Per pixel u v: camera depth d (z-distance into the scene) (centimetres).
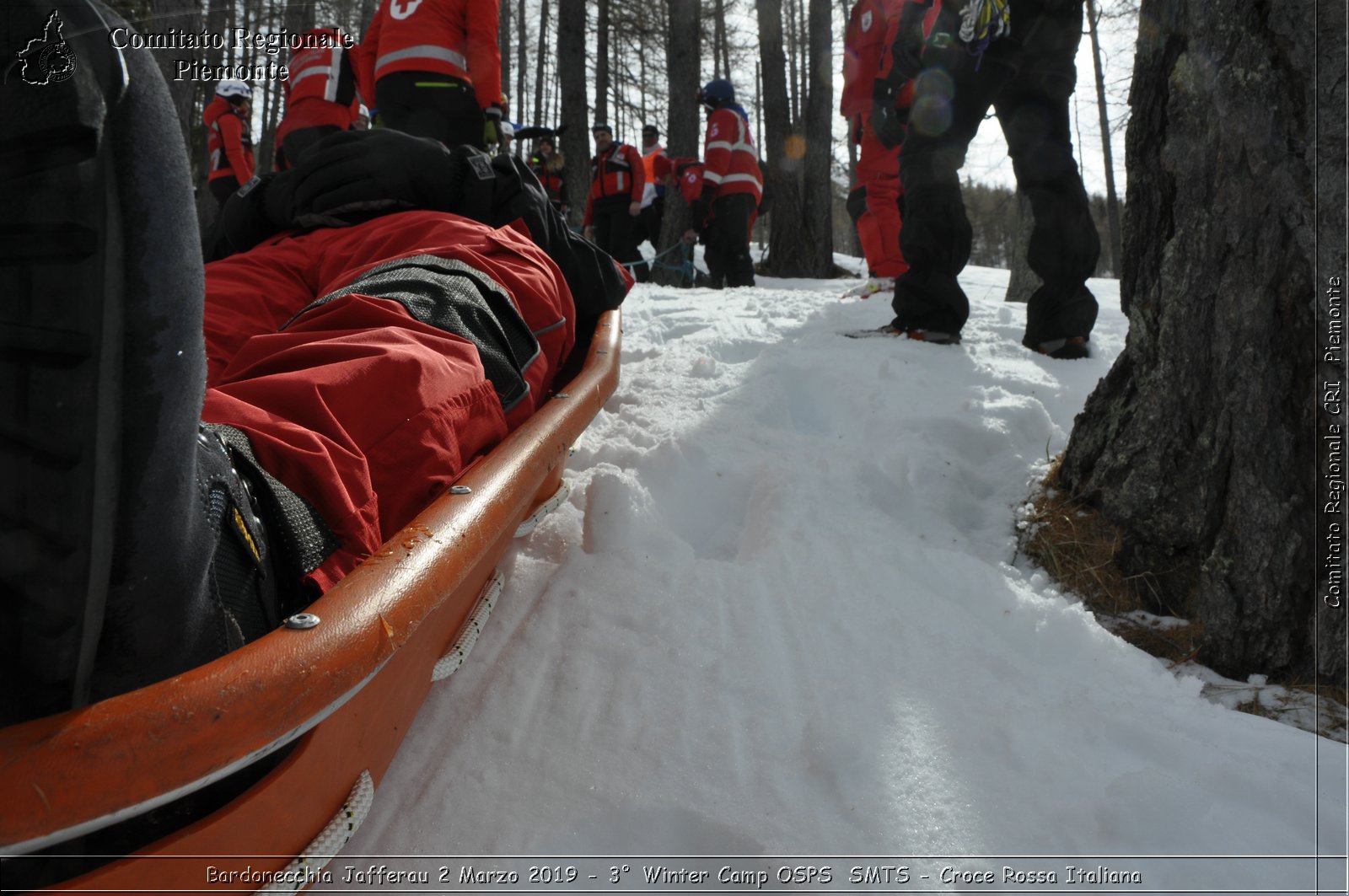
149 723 58
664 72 2317
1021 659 155
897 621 160
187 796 69
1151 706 141
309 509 91
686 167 902
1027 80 318
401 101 404
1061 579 187
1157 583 177
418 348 115
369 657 74
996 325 393
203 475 73
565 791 115
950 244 333
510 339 152
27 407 51
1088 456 201
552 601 162
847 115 565
